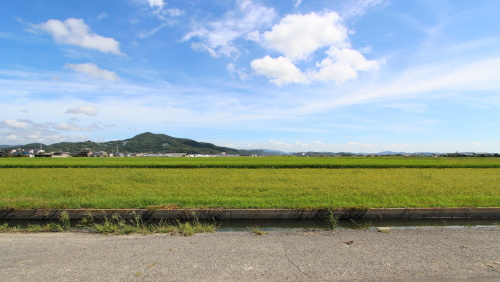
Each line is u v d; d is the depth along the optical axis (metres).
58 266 4.06
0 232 6.11
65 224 7.21
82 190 11.85
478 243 5.12
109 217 7.77
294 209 7.86
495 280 3.61
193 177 17.81
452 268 3.97
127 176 18.39
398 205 8.30
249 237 5.61
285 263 4.14
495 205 8.42
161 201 8.81
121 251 4.72
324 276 3.71
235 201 8.88
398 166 30.00
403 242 5.20
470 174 21.06
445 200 9.19
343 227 7.10
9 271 3.88
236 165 28.94
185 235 5.77
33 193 10.94
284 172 22.23
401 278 3.65
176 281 3.55
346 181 15.49
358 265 4.07
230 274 3.76
